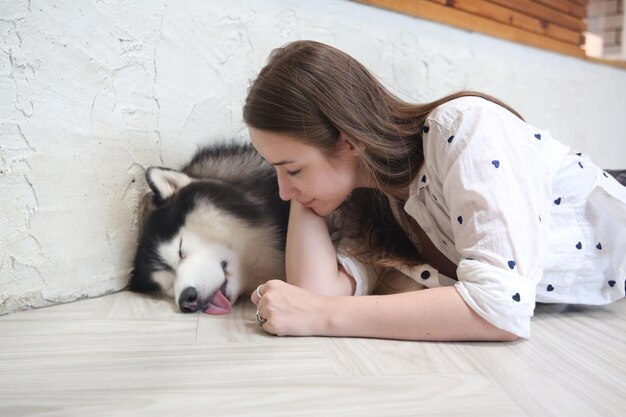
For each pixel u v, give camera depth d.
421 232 1.36
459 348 1.04
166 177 1.56
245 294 1.61
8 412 0.78
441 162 1.13
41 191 1.40
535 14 2.46
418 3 2.04
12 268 1.36
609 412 0.78
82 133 1.46
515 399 0.82
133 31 1.52
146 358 1.01
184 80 1.64
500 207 1.03
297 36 1.83
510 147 1.09
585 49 2.79
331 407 0.79
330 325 1.10
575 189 1.27
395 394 0.83
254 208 1.60
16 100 1.33
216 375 0.92
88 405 0.80
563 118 2.73
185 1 1.60
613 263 1.32
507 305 1.00
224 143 1.74
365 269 1.33
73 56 1.42
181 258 1.50
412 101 2.08
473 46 2.27
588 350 1.04
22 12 1.32
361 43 1.95
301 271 1.29
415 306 1.05
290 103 1.09
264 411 0.78
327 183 1.17
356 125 1.13
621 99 3.01
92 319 1.30
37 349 1.07
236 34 1.71
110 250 1.56
